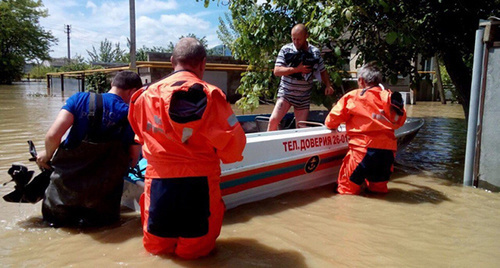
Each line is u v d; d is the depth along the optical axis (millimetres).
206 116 2369
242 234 3170
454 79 8180
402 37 6047
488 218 3709
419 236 3240
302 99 5238
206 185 2549
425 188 4695
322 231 3277
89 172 3117
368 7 6441
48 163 3203
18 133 7777
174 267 2566
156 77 13625
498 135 4574
